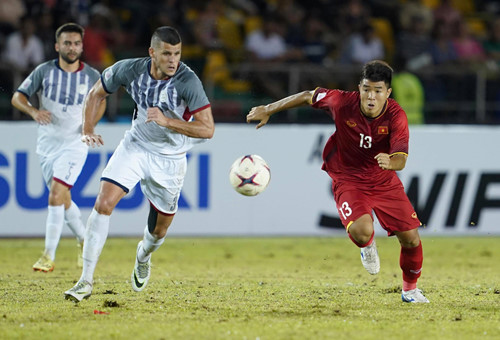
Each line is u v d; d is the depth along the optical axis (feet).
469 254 129.90
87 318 65.51
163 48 67.56
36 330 60.34
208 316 67.36
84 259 72.23
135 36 176.76
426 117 164.04
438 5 199.31
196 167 140.77
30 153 136.77
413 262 75.82
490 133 146.00
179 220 140.36
